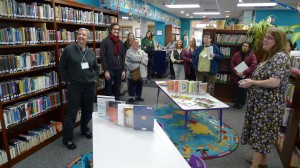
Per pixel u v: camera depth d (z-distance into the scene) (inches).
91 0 186.9
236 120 153.3
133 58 176.7
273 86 75.4
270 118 79.3
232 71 179.9
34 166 93.2
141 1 292.5
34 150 104.5
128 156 53.2
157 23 427.2
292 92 104.0
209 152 107.7
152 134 65.5
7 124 90.7
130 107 69.3
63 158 99.6
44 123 122.1
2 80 96.4
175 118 152.0
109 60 147.7
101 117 77.4
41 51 114.4
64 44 123.3
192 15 491.5
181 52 231.1
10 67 91.5
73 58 101.8
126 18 277.4
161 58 292.0
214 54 164.7
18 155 96.0
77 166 93.3
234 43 185.2
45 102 111.8
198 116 157.8
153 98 203.3
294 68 110.8
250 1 292.8
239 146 115.3
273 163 101.3
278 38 75.8
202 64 168.9
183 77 238.7
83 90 108.0
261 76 79.4
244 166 97.4
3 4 86.2
